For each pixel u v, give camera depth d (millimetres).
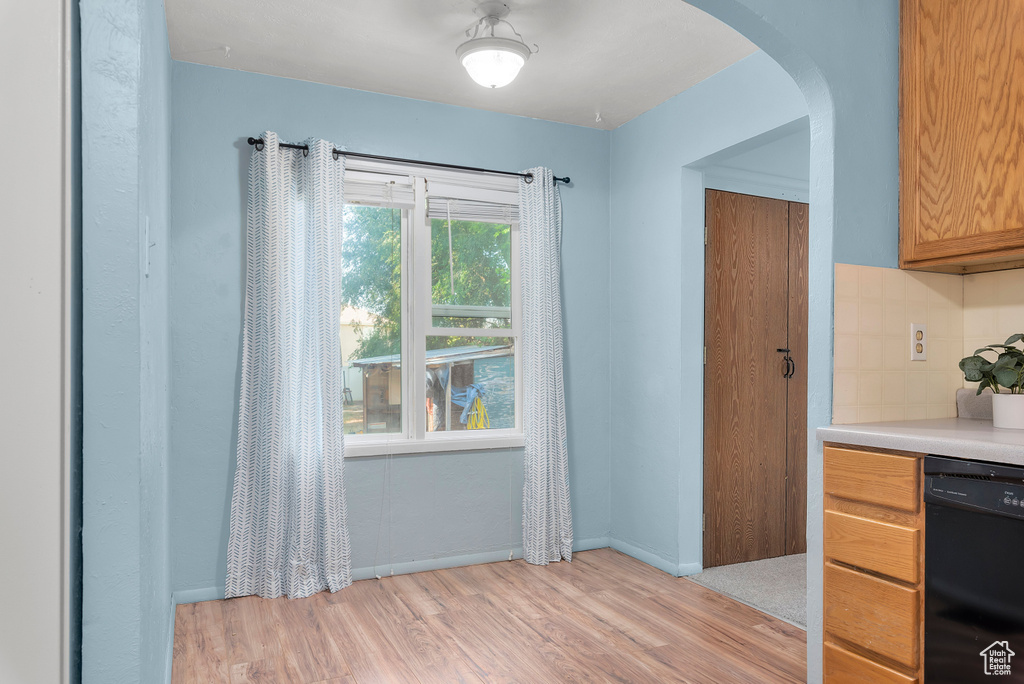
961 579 1621
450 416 3709
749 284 3715
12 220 979
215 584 3105
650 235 3676
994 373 2023
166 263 2553
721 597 3129
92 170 1053
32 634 987
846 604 1934
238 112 3174
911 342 2264
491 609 2969
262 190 3150
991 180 1937
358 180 3391
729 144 3123
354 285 3488
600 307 4008
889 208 2215
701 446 3514
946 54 2070
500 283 3842
